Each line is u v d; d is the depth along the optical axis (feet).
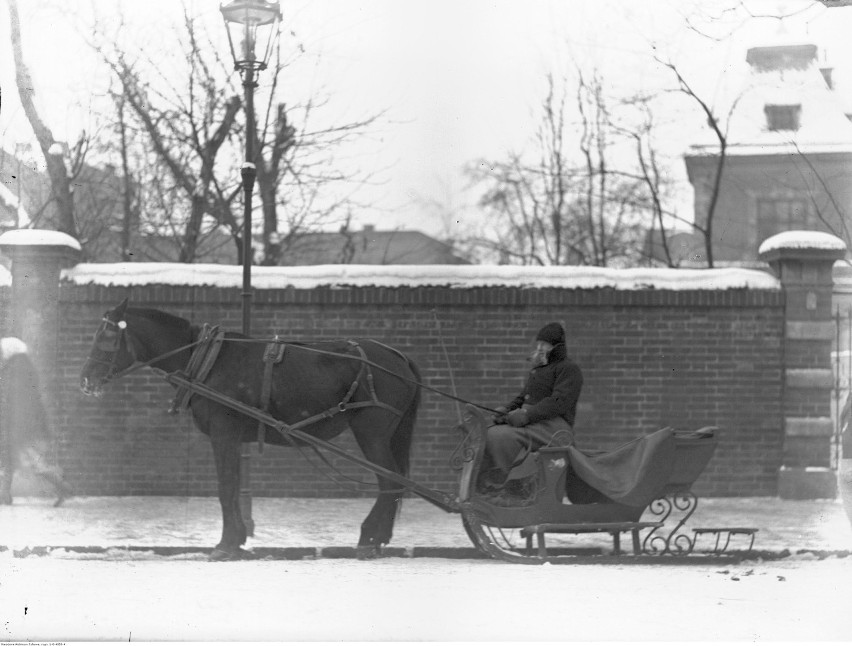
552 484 28.09
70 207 57.57
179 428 42.60
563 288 42.86
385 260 66.54
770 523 36.40
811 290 42.73
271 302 42.83
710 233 60.70
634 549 28.94
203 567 28.04
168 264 43.04
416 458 42.47
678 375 42.80
